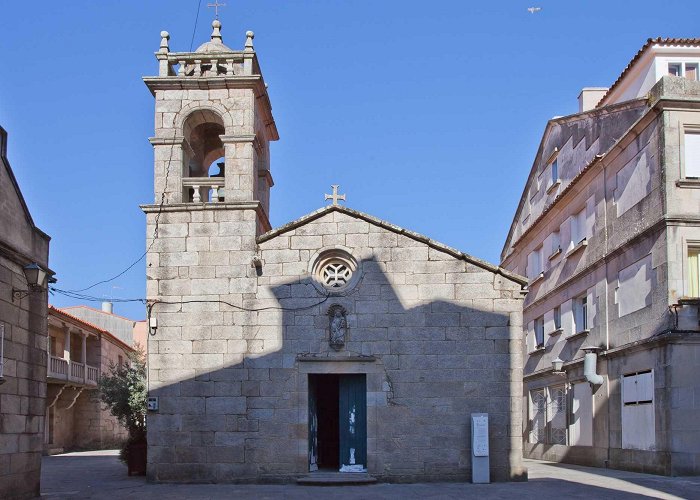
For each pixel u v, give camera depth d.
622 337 22.64
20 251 16.70
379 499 16.19
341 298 20.05
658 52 24.41
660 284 20.17
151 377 19.89
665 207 20.06
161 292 20.27
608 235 24.09
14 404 16.14
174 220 20.58
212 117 21.86
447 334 19.83
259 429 19.56
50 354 38.56
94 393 38.12
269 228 23.36
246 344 19.94
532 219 33.97
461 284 20.03
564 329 28.05
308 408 19.75
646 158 21.41
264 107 22.94
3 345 15.73
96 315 54.31
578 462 25.78
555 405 28.86
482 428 19.06
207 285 20.25
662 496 15.83
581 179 26.34
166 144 21.06
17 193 16.75
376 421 19.53
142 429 23.16
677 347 19.36
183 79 21.09
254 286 20.20
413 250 20.19
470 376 19.66
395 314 19.94
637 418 21.27
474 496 16.47
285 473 19.36
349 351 19.81
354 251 20.22
